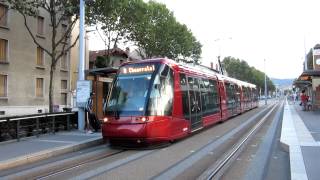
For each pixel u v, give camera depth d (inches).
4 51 1411.2
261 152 560.7
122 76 650.2
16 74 1446.9
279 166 455.5
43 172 439.2
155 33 1868.8
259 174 412.2
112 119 616.7
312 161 452.4
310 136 681.0
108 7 1172.5
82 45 796.0
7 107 1398.9
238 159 507.5
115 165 475.5
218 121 1028.5
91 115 780.6
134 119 601.6
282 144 595.8
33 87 1526.8
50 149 561.3
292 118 1171.9
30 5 1222.9
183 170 439.8
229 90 1232.2
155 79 627.2
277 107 2370.8
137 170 441.1
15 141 641.6
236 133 828.0
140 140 599.5
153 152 575.5
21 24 1470.2
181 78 706.2
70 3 1089.4
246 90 1748.3
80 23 800.3
